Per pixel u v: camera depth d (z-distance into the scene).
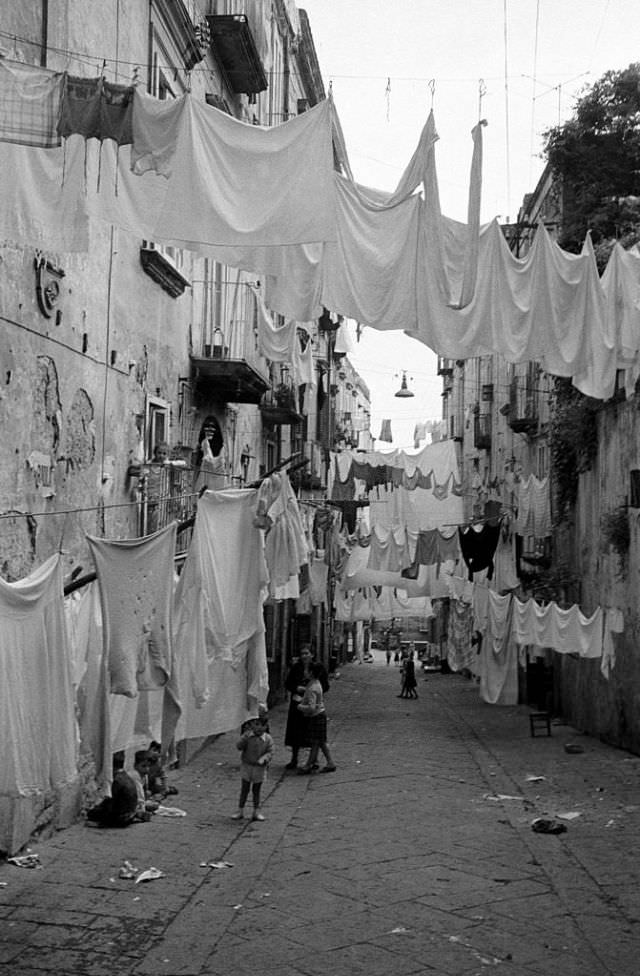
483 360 40.00
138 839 10.19
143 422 13.79
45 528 10.20
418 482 25.73
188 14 15.43
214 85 18.92
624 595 17.69
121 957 6.86
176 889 8.54
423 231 7.12
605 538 18.92
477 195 6.88
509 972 6.74
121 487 12.82
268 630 25.56
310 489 33.69
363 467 25.84
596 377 8.20
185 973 6.61
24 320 9.61
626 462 17.55
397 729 21.78
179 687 9.23
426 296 7.24
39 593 6.82
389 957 7.01
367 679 41.56
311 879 9.08
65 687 7.01
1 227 7.59
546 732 20.78
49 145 5.98
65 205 6.84
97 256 11.80
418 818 11.90
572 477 22.41
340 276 7.18
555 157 21.53
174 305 15.67
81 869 8.95
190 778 14.20
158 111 6.06
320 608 38.12
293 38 29.88
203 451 17.50
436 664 48.16
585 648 17.67
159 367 14.77
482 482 40.31
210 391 18.12
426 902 8.37
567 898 8.50
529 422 28.69
